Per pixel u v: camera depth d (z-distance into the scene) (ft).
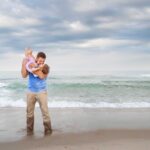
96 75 87.30
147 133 24.25
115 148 19.60
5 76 82.43
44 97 24.59
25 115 33.78
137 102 45.11
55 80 71.92
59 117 32.17
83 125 27.78
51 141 21.76
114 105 42.34
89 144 20.68
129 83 65.92
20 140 22.22
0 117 32.48
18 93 53.01
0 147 20.30
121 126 27.25
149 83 66.13
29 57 24.73
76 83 62.64
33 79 24.62
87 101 45.83
